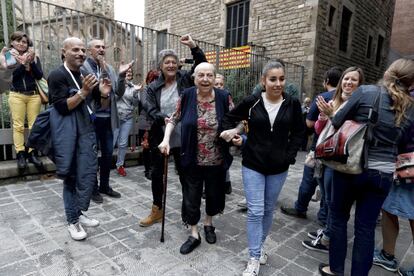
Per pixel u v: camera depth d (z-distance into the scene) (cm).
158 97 288
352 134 184
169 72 279
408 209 229
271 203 232
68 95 249
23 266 225
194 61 303
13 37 356
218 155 252
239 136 228
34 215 312
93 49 337
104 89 271
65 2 1769
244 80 780
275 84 206
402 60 189
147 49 552
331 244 220
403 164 221
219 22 1090
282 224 327
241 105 226
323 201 308
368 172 187
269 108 217
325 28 882
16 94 393
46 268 223
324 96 286
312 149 298
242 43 1038
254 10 980
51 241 262
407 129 204
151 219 300
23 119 405
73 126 253
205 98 248
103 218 314
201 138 247
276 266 245
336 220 214
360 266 199
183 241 274
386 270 250
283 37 914
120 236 278
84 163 261
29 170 420
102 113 347
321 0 846
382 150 188
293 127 226
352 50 1047
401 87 186
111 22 497
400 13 1848
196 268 234
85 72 309
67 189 263
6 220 298
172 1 1286
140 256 246
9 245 253
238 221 325
